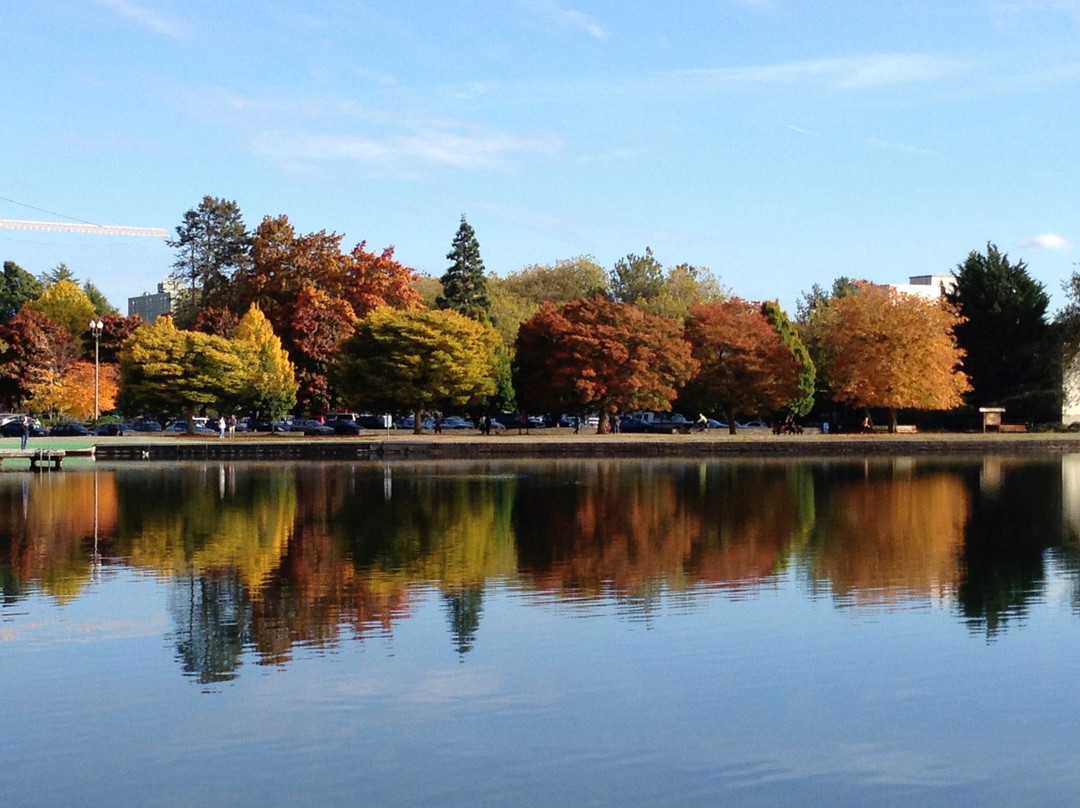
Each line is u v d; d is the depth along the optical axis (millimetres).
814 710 17297
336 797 14273
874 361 91062
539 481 56281
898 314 91562
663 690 18219
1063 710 17281
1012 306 104438
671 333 89250
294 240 118688
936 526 37906
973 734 16328
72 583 27234
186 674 19109
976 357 105438
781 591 25984
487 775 14914
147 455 74000
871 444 79750
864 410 109125
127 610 24078
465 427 110875
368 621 22953
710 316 92688
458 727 16562
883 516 40750
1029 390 102688
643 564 29891
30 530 36781
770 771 15070
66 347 114500
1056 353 103125
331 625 22609
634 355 87625
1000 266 106125
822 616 23297
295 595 25641
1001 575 28062
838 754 15633
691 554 31656
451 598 25266
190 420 91875
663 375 87812
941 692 18141
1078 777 14875
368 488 52250
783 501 46094
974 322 105625
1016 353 104125
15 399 110125
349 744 15922
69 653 20469
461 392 88125
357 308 115500
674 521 39312
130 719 16891
